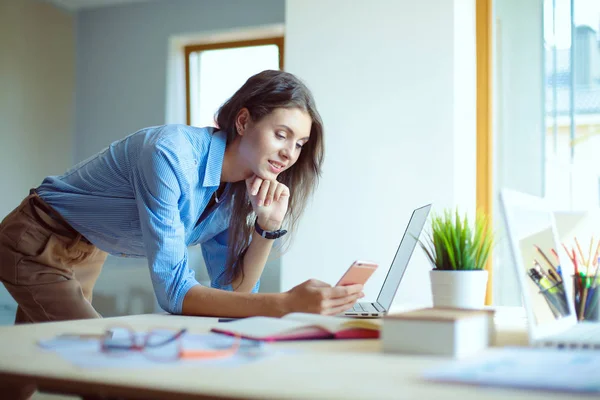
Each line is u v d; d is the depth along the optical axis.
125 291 5.12
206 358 0.72
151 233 1.47
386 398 0.52
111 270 5.18
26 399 1.38
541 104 3.32
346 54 3.50
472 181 3.42
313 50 3.56
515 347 0.80
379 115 3.42
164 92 5.23
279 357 0.75
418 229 1.58
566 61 3.28
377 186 3.39
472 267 1.38
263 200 1.78
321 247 3.47
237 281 1.88
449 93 3.29
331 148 3.50
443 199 3.27
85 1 5.38
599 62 3.20
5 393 1.33
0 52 4.94
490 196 3.40
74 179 1.79
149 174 1.48
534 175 3.33
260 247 1.86
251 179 1.81
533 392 0.54
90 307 1.83
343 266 3.42
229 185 1.86
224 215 1.88
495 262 3.32
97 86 5.49
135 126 5.33
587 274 1.29
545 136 3.31
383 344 0.80
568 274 1.21
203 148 1.67
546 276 1.01
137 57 5.34
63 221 1.78
